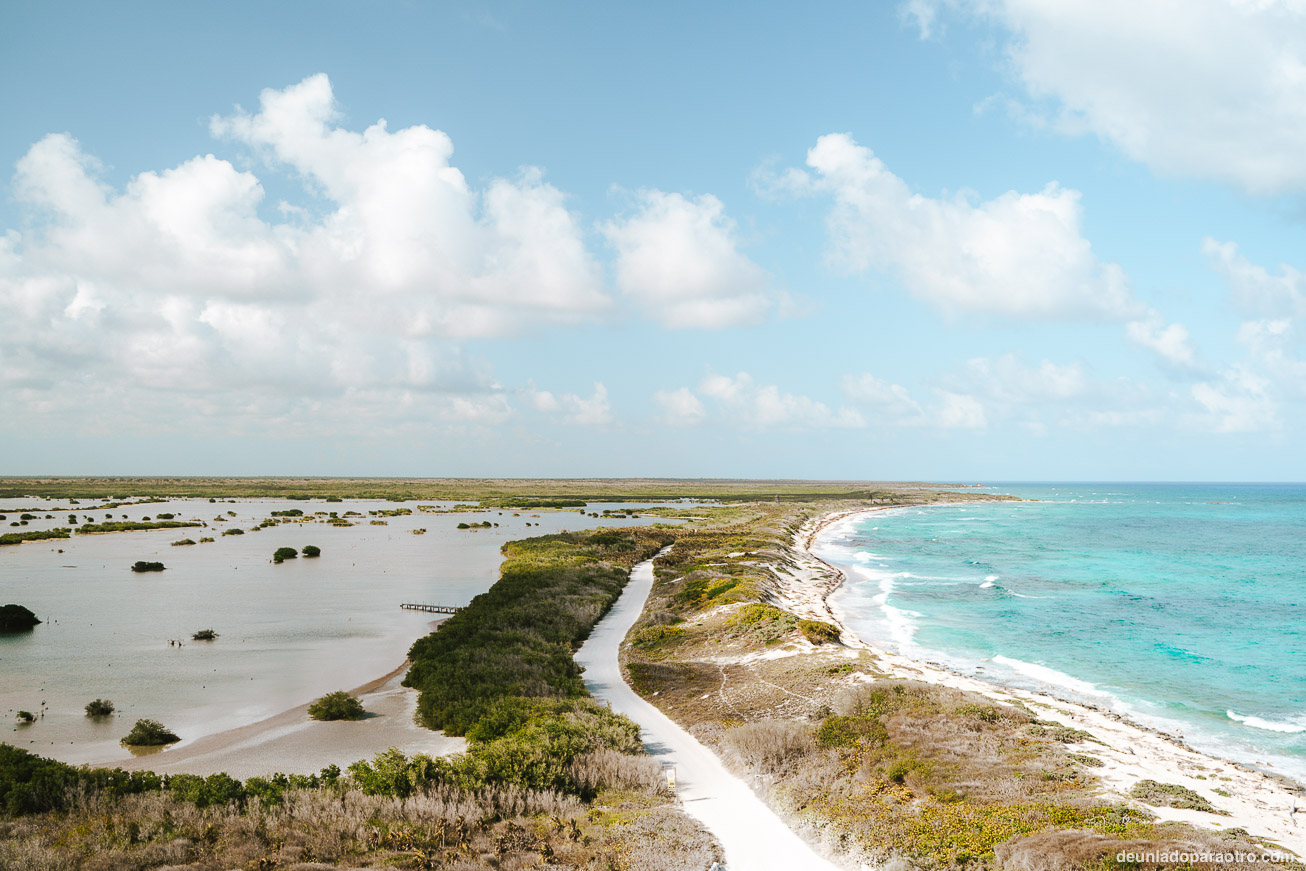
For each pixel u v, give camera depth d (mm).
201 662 49906
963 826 21781
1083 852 19047
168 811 23891
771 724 31438
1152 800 24250
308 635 57750
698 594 65812
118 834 21625
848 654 45031
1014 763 27094
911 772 26250
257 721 38125
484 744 30938
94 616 64312
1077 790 24750
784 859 20984
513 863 20562
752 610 54875
